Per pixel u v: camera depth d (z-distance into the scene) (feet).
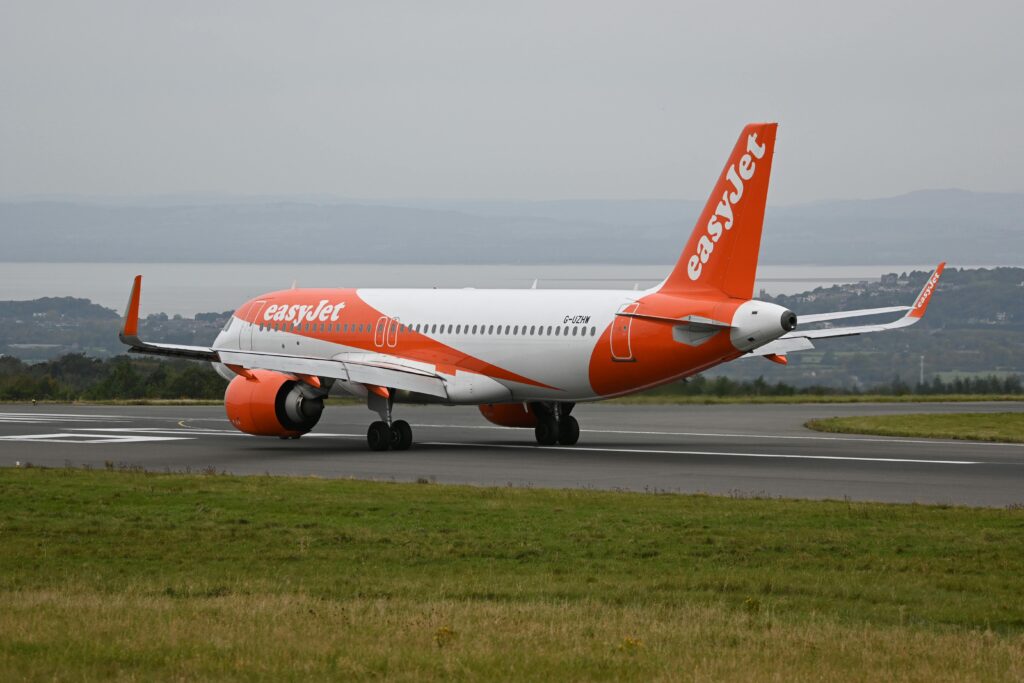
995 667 158.81
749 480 383.04
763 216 434.30
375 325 538.47
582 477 391.45
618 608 195.31
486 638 169.89
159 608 188.03
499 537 265.75
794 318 428.97
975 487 364.99
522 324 491.72
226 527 278.46
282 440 533.55
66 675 149.69
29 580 220.43
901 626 185.88
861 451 481.05
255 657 158.40
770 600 205.26
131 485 351.25
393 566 235.81
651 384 467.93
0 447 497.05
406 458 452.76
